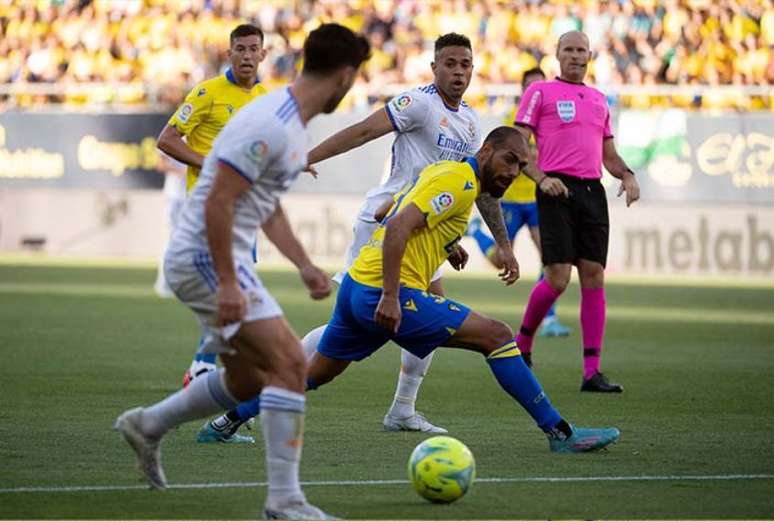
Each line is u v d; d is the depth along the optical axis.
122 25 63.06
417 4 60.44
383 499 12.69
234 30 20.45
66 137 55.72
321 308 36.56
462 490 12.42
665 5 57.75
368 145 52.56
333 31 11.60
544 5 59.12
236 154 11.22
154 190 55.03
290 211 53.53
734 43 57.22
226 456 15.08
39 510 11.90
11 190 56.72
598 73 56.28
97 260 54.28
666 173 50.50
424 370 17.19
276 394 11.65
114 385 21.50
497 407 19.70
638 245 51.28
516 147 15.09
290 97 11.49
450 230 15.17
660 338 30.38
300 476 13.91
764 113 49.78
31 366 23.84
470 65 17.75
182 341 28.38
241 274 11.67
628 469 14.45
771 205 49.97
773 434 17.11
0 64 63.56
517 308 36.94
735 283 47.41
